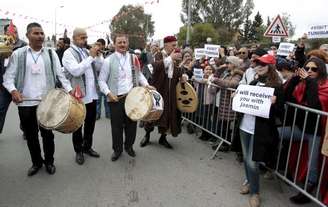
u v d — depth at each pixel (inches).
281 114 153.6
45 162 190.9
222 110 225.1
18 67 171.8
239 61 233.1
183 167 204.8
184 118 283.6
